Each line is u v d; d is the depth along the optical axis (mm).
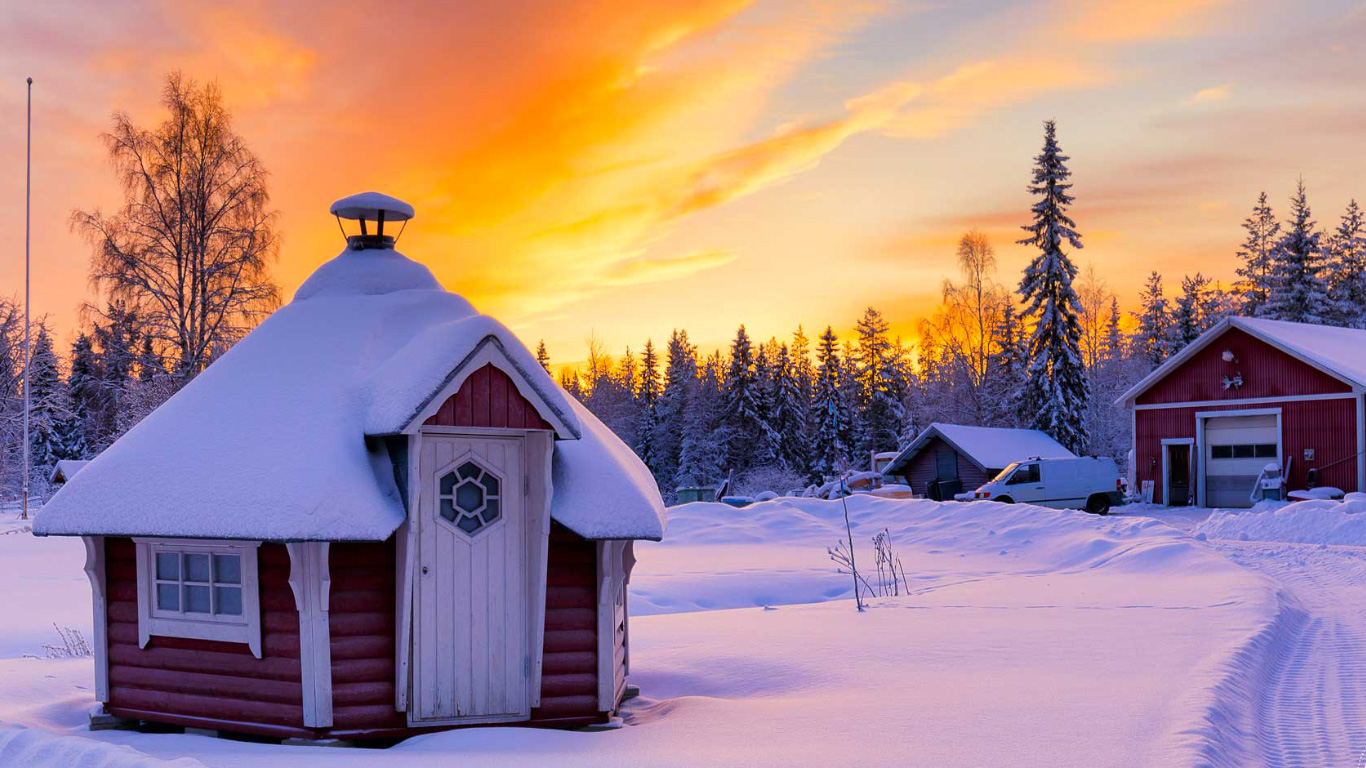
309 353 9383
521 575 8805
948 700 8516
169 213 36125
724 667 10961
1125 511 37844
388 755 7180
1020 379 63750
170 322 35719
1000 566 21781
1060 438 52438
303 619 8070
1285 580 18312
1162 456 39562
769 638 12531
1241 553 22469
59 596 19219
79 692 10305
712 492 40375
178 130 36375
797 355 104312
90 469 8805
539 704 8695
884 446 92375
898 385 92188
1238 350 37500
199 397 9195
